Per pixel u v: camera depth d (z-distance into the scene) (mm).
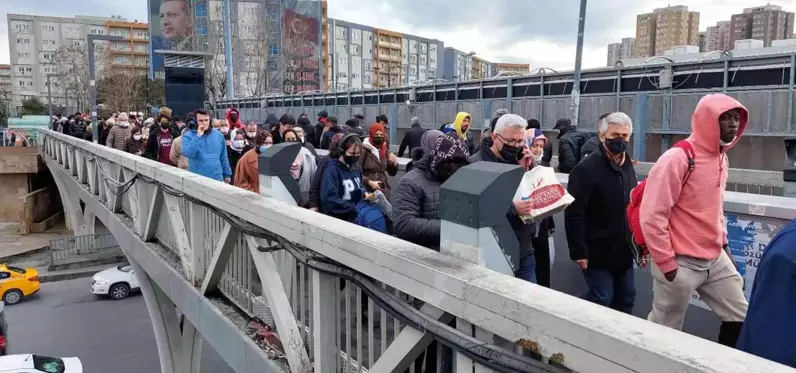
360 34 110812
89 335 18719
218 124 8492
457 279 1818
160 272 5863
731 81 11688
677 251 2869
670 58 13266
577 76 12938
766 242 3363
